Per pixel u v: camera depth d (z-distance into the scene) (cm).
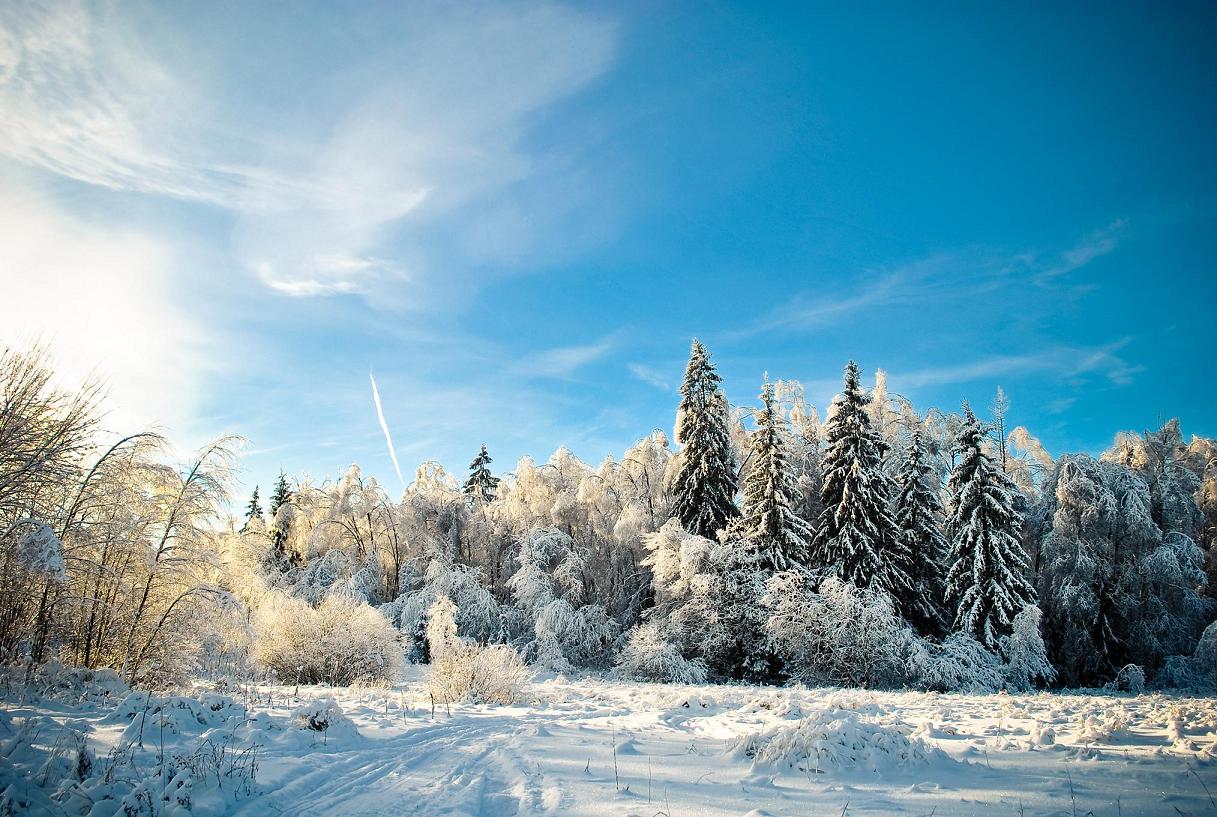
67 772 630
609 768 784
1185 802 600
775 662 2744
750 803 626
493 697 1584
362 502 4178
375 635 2123
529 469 3972
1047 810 584
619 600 3506
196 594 1523
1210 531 3241
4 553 1223
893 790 662
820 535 2933
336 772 762
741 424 3862
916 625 2803
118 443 1480
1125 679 2527
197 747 789
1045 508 3134
